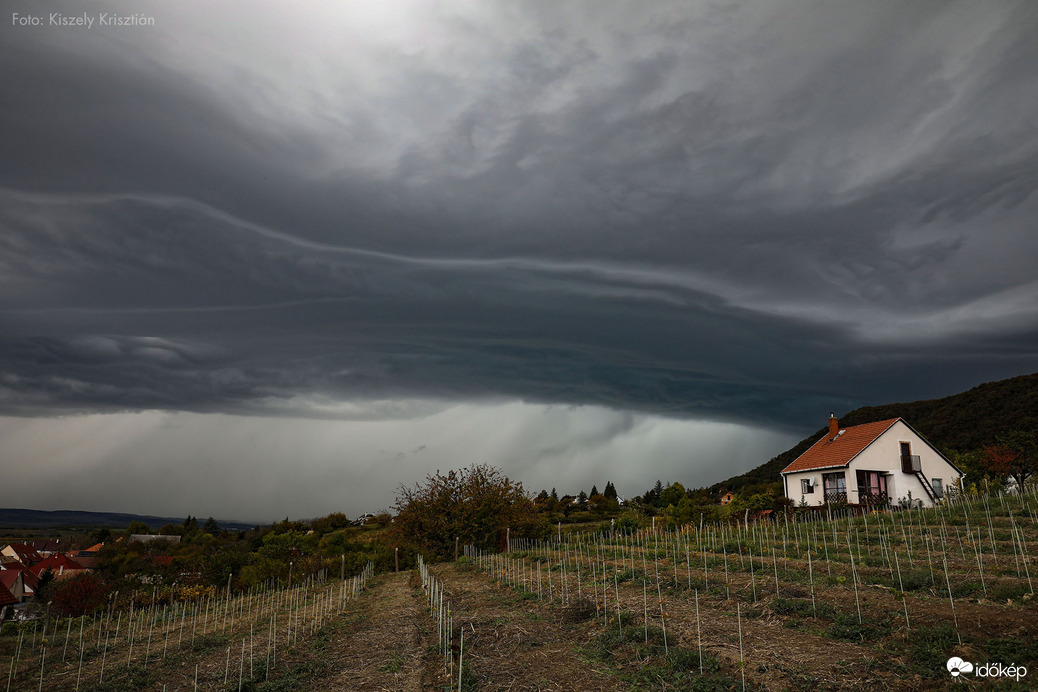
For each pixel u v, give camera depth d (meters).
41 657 15.36
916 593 12.32
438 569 29.73
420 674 11.06
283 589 30.61
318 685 10.73
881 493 39.34
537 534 37.00
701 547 22.05
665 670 9.73
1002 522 20.98
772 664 9.38
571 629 13.12
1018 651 8.66
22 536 178.25
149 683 11.92
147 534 112.94
